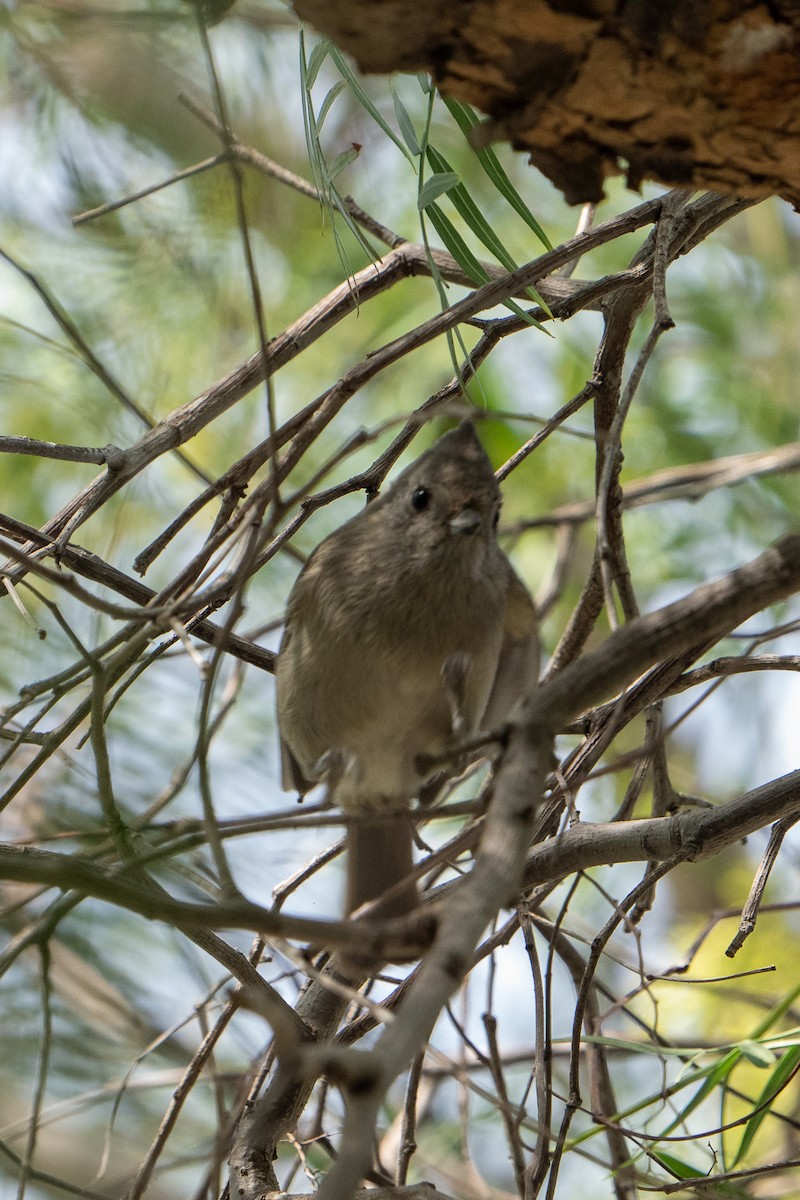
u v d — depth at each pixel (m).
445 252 6.58
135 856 4.78
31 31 8.36
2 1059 7.74
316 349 9.99
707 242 10.64
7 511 9.38
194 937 5.41
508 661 5.66
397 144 5.40
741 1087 8.32
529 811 3.44
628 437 10.32
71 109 8.86
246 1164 5.44
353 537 5.45
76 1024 7.93
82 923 8.03
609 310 6.08
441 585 5.20
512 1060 7.95
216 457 9.51
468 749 3.61
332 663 5.36
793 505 10.33
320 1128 6.38
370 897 5.38
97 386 9.20
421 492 5.31
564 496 10.27
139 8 7.99
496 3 3.79
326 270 9.88
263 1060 6.08
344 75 5.61
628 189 4.34
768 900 10.23
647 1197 7.02
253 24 8.77
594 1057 6.50
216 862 4.03
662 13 3.79
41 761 5.44
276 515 4.29
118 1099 6.09
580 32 3.85
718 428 10.43
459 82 4.08
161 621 4.55
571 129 4.17
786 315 10.55
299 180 6.80
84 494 6.14
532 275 5.51
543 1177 5.48
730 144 4.11
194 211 9.29
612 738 5.23
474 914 3.21
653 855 5.44
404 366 9.91
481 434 10.02
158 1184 8.30
